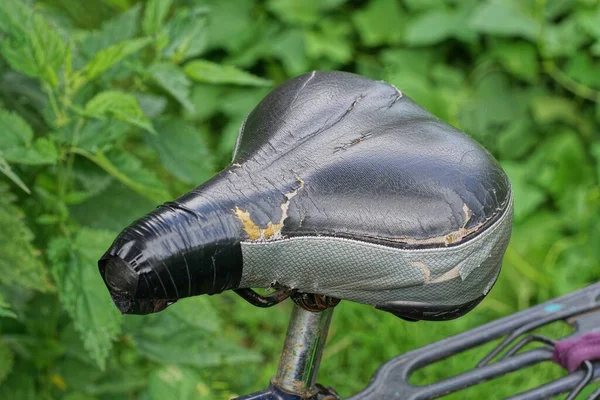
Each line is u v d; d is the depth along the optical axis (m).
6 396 1.58
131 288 0.77
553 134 3.17
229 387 2.22
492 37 3.24
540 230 2.91
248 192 0.80
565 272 2.77
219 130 3.36
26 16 1.31
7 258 1.31
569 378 1.05
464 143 0.87
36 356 1.58
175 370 1.66
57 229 1.48
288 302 2.76
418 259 0.81
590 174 3.03
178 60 1.52
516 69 3.20
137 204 1.54
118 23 1.55
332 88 0.89
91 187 1.49
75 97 1.44
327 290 0.83
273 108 0.89
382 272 0.82
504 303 2.74
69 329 1.61
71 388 1.66
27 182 1.54
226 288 0.80
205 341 1.61
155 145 1.51
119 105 1.29
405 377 1.07
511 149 3.14
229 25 3.31
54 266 1.32
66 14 2.00
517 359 1.09
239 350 1.69
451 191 0.83
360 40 3.41
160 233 0.77
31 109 1.60
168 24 1.53
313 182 0.82
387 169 0.83
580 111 3.22
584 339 1.08
